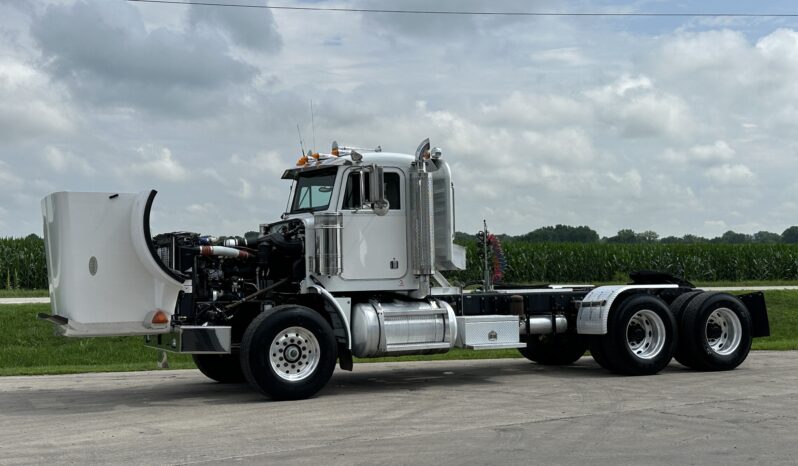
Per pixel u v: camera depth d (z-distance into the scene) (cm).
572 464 670
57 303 1072
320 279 1118
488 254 1336
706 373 1292
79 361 1677
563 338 1435
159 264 1034
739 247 4303
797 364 1409
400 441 771
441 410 953
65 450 756
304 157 1194
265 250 1127
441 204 1170
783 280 4231
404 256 1162
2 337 1772
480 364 1505
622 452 711
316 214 1110
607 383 1182
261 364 1029
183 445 771
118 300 1036
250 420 906
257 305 1151
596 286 1416
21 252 3070
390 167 1161
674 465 663
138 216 1023
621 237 4466
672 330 1280
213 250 1092
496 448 733
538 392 1095
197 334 1038
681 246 4247
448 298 1207
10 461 713
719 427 822
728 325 1330
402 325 1127
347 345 1098
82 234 1024
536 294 1288
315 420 898
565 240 4253
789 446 730
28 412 991
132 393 1165
